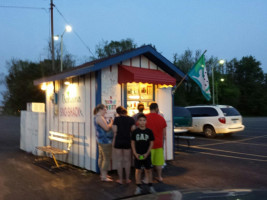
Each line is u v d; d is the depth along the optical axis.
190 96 50.72
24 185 5.82
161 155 5.96
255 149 10.41
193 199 2.13
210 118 13.93
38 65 40.53
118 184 5.83
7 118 32.94
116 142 5.79
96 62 6.22
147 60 7.79
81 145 7.13
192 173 6.75
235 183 5.88
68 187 5.66
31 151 9.62
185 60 49.91
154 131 5.85
